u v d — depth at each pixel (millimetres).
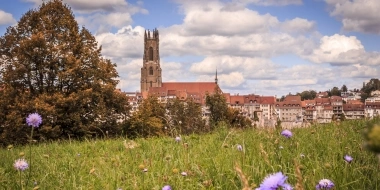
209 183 4812
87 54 34812
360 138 7523
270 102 183875
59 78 32281
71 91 33844
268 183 1933
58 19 35906
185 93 187500
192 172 5562
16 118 29859
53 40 34938
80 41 35375
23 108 30219
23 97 31438
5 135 29734
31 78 33594
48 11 36031
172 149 8148
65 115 31297
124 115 35625
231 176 5047
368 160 5594
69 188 5562
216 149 7832
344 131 9016
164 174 5547
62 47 33656
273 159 5793
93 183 5586
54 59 33125
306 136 8633
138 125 33688
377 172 4754
